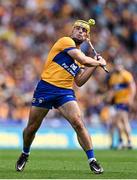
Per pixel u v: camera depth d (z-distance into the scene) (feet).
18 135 191.11
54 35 243.19
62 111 78.84
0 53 225.15
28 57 229.04
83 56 78.23
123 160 116.47
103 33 250.16
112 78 172.45
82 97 214.90
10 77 212.64
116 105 172.96
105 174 77.20
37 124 80.84
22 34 240.32
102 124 202.49
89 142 78.74
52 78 79.15
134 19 258.78
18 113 203.62
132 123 203.92
